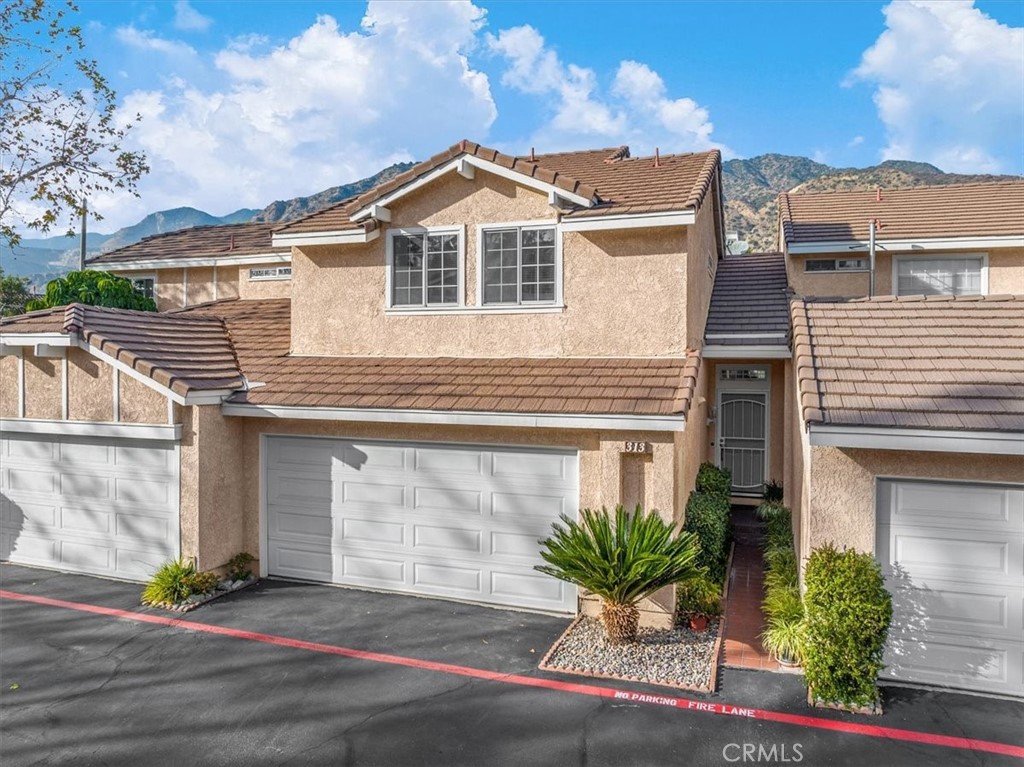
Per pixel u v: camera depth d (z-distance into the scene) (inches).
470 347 513.0
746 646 373.4
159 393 461.1
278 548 495.2
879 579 311.3
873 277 660.1
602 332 480.1
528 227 499.2
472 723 299.4
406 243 532.4
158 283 972.6
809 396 341.7
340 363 530.0
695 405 494.0
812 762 268.7
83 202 717.3
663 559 346.0
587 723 298.0
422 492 457.7
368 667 353.1
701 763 269.1
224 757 277.4
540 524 431.2
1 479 533.6
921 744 279.7
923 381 348.2
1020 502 313.9
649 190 509.4
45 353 483.5
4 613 428.8
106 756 278.5
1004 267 676.7
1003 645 316.2
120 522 490.3
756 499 691.4
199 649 376.2
